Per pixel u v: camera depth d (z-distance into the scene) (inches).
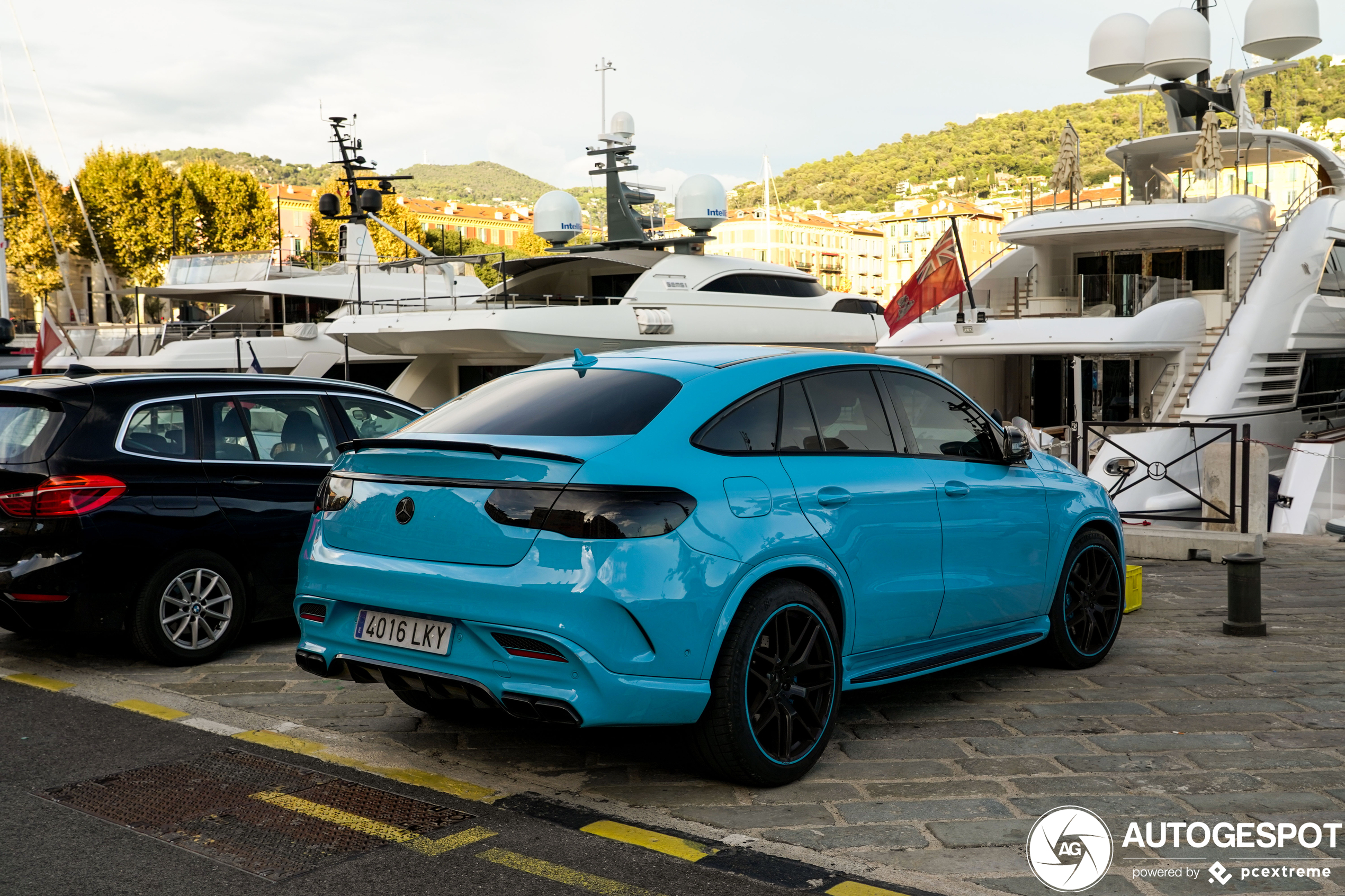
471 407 173.0
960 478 191.0
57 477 219.1
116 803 150.7
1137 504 562.6
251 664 236.8
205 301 916.0
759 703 154.5
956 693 206.8
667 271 757.3
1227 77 805.2
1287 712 192.4
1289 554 379.2
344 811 147.6
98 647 253.1
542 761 170.2
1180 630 260.8
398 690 164.9
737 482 154.2
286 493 253.4
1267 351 650.2
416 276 943.7
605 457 144.6
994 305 773.3
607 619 139.3
